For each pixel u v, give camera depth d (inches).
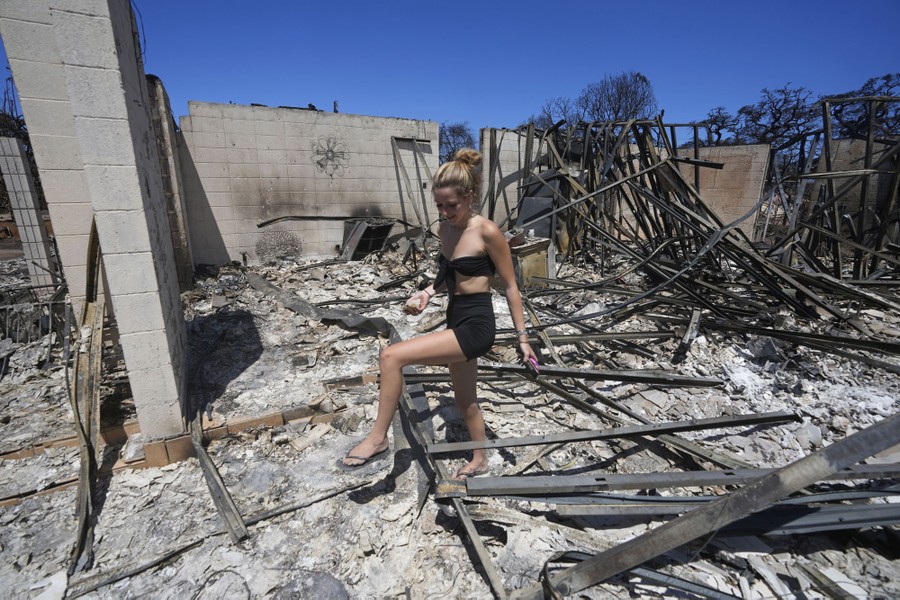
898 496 96.1
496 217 397.4
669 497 92.6
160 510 95.8
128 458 107.7
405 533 90.0
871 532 85.8
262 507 97.0
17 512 95.6
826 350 165.8
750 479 90.8
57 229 142.9
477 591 77.9
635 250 287.0
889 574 77.9
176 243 249.3
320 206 339.9
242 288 255.6
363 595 77.7
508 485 90.8
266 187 319.0
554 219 341.4
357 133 341.1
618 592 75.8
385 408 89.7
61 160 138.5
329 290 259.9
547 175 339.6
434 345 84.5
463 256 83.5
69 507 97.0
